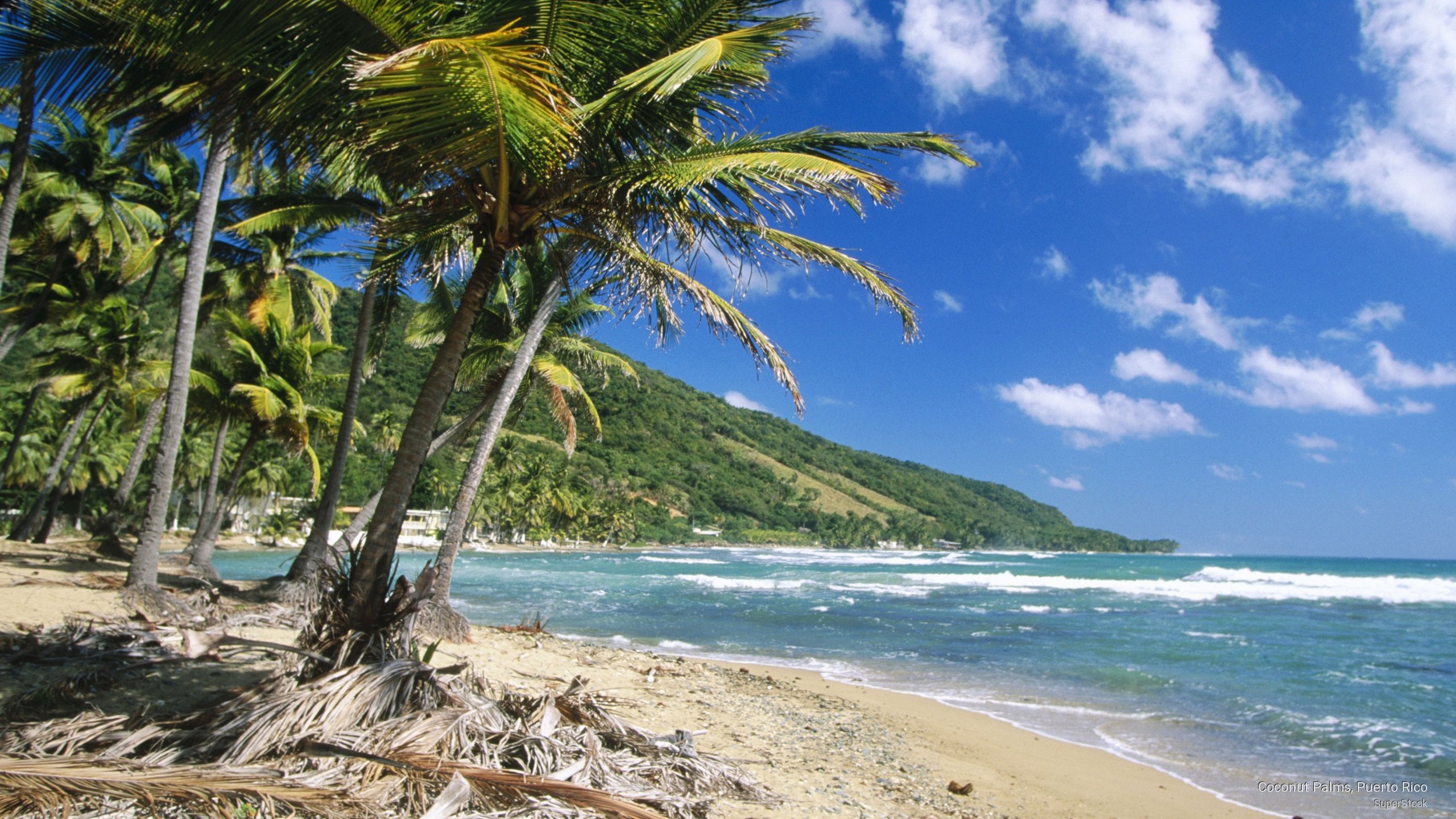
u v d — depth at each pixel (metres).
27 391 32.09
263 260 14.16
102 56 4.58
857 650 13.14
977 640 14.46
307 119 4.16
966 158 4.75
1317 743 7.28
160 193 16.44
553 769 3.45
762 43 4.24
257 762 3.08
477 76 3.38
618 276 5.07
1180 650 13.22
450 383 4.45
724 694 8.18
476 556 59.16
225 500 14.20
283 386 14.12
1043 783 5.95
